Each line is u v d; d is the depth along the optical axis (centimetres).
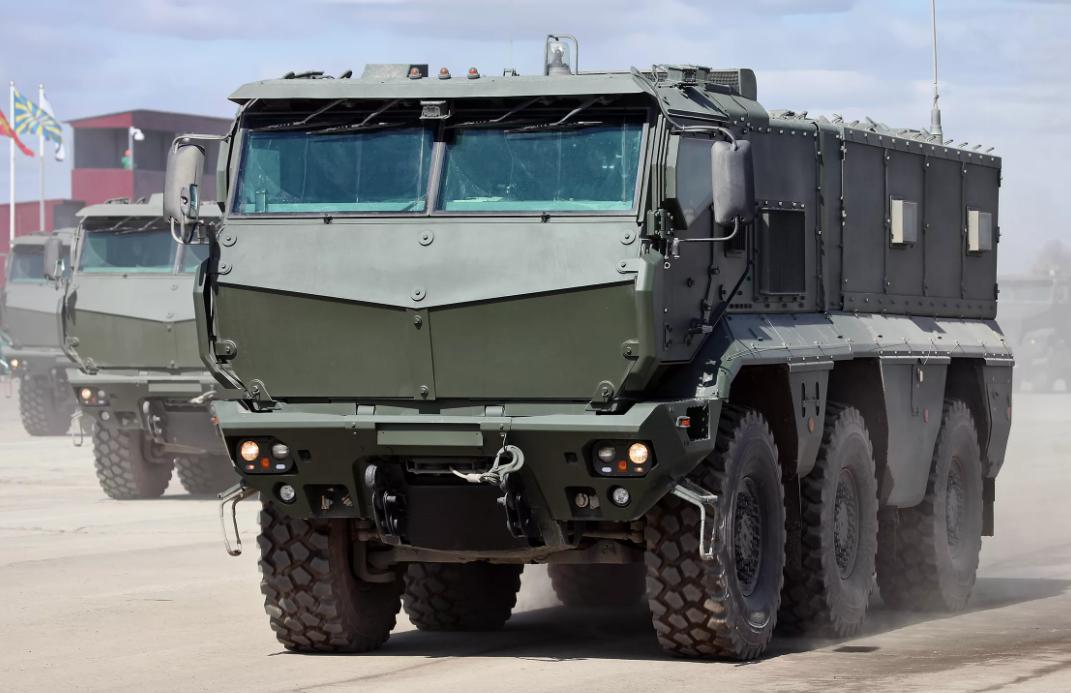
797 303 1343
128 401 2452
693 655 1176
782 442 1255
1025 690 1027
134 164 7700
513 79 1129
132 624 1369
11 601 1498
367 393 1140
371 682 1087
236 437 1153
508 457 1108
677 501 1145
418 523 1154
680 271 1127
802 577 1291
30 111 7281
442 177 1138
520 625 1400
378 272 1129
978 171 1734
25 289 3778
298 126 1169
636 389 1099
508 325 1108
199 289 1164
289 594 1205
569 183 1118
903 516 1515
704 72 1269
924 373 1504
